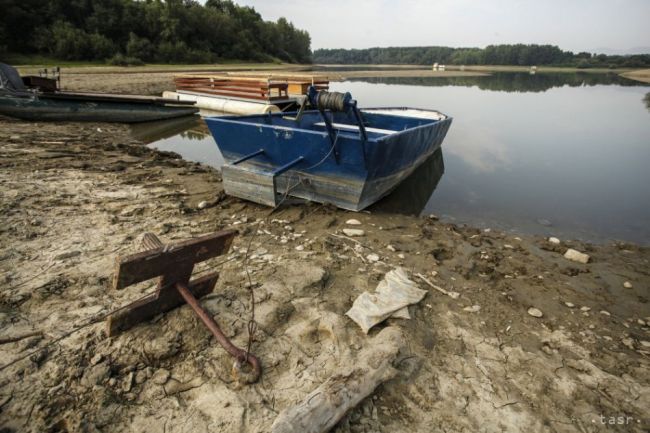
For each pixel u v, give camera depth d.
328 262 4.52
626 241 6.19
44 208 5.31
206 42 66.31
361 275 4.32
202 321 3.18
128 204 5.82
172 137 12.66
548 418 2.74
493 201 7.80
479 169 9.94
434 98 25.83
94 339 2.98
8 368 2.68
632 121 17.05
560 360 3.30
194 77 17.44
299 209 6.25
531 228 6.60
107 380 2.66
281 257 4.53
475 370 3.11
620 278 4.89
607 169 10.00
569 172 9.74
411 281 4.21
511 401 2.85
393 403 2.74
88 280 3.73
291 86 16.20
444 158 10.91
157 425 2.41
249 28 82.81
